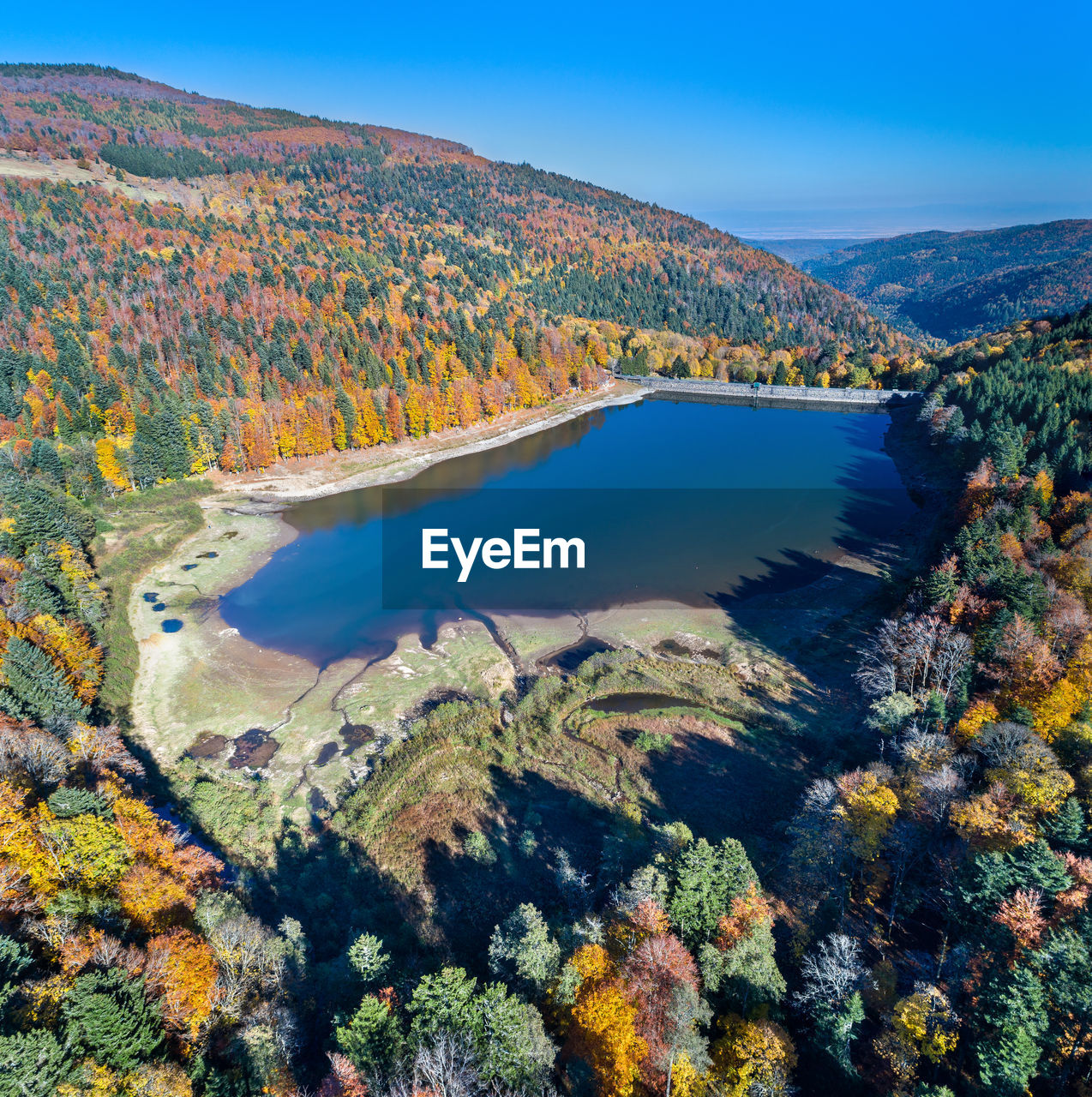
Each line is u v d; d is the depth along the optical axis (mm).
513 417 191375
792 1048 33969
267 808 59656
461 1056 31500
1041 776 45531
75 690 68000
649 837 55406
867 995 37406
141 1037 31938
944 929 43500
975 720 55031
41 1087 27609
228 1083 33000
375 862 54219
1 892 37094
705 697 73500
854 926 44469
